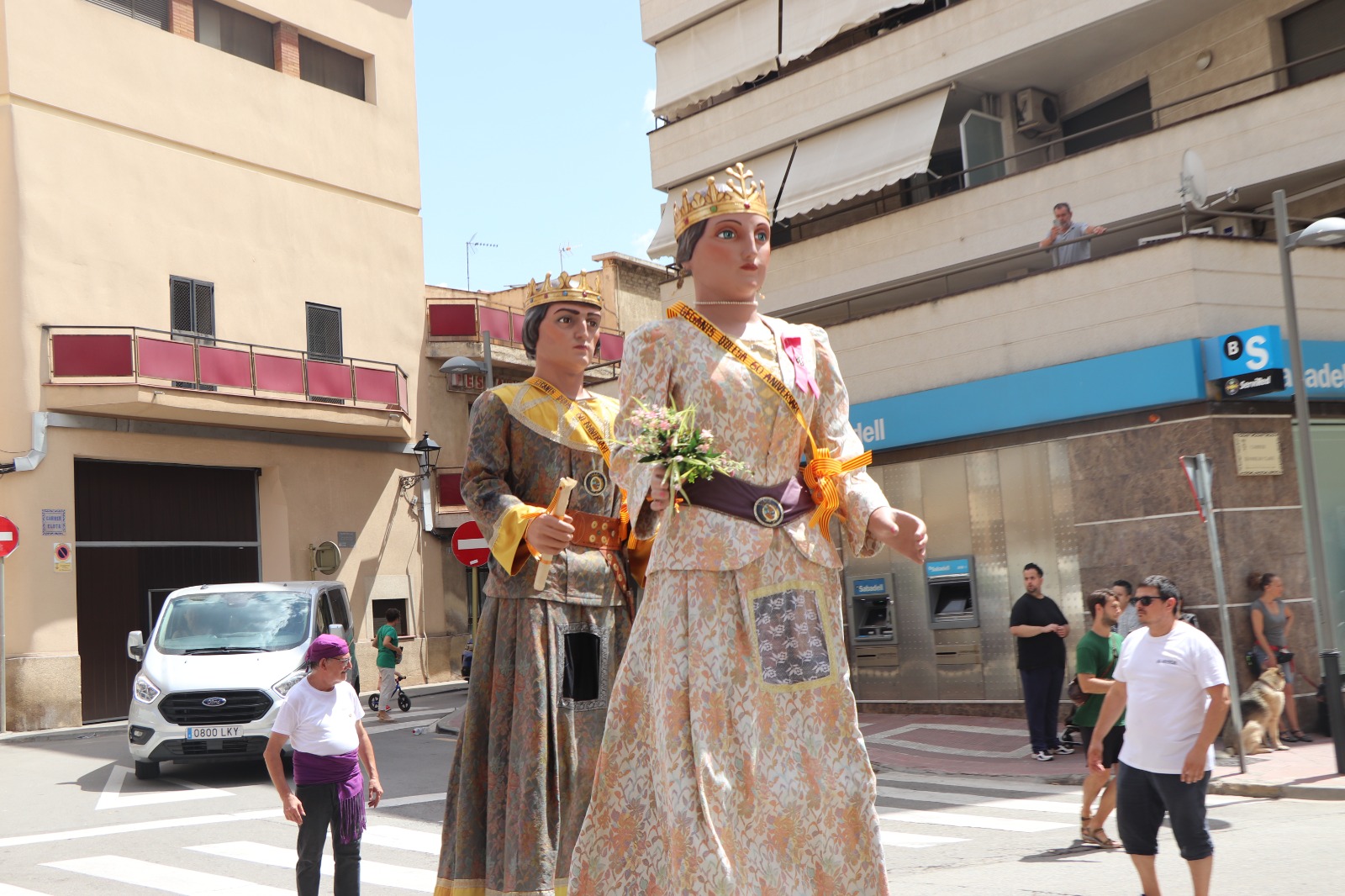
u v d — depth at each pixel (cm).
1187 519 1522
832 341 1981
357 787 729
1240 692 1448
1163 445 1552
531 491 498
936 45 2094
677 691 333
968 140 2092
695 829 322
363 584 2889
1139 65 2025
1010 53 1995
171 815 1185
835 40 2406
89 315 2380
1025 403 1688
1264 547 1509
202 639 1487
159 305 2509
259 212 2734
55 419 2295
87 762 1623
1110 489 1605
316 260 2856
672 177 2508
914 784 1302
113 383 2308
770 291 2280
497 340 3253
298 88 2862
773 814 331
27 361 2272
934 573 1800
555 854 465
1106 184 1852
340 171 2942
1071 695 1015
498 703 480
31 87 2325
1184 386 1511
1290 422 1560
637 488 346
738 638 338
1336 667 1213
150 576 2489
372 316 2983
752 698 334
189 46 2630
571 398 509
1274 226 1803
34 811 1234
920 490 1833
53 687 2219
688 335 357
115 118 2464
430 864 926
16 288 2273
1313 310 1614
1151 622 675
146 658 1462
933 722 1731
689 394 352
